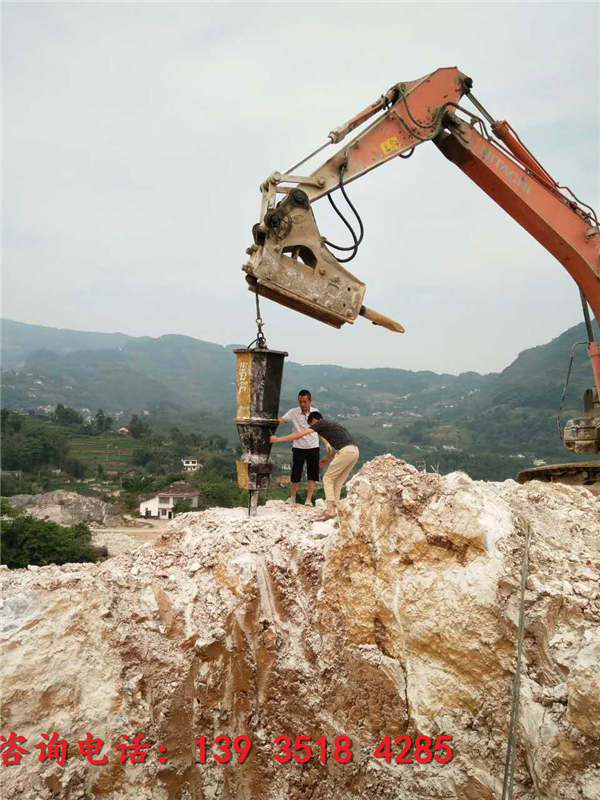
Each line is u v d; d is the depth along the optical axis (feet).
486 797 15.31
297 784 18.17
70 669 17.28
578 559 16.88
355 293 22.39
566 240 25.64
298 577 20.10
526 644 15.52
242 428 22.62
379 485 18.90
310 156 22.20
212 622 18.90
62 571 19.88
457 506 17.30
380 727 17.22
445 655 16.49
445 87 23.99
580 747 13.57
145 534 184.75
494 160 24.85
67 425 469.16
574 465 29.50
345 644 18.39
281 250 21.40
